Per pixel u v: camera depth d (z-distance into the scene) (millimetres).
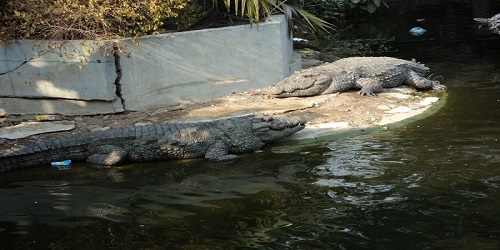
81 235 4938
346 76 8742
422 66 9352
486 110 7762
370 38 13625
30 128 7820
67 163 6949
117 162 6848
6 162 6781
